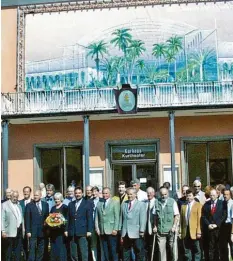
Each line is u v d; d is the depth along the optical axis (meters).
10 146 23.27
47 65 23.59
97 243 13.27
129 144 22.69
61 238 13.17
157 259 12.86
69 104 21.16
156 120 22.58
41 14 23.95
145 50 23.11
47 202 14.09
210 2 23.20
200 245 12.77
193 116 22.34
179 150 22.30
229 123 22.28
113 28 23.44
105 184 22.48
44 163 23.27
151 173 22.50
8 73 23.75
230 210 12.65
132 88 20.27
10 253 13.34
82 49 23.50
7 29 24.03
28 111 21.33
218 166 22.30
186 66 22.84
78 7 23.77
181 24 23.12
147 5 23.39
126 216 12.71
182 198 13.75
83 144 22.75
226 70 22.72
